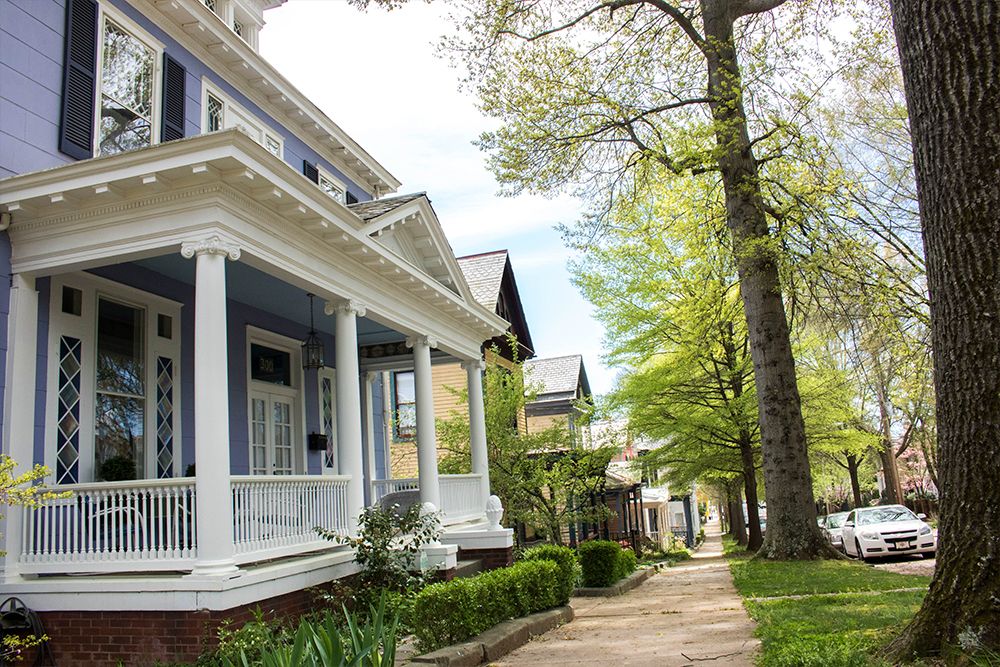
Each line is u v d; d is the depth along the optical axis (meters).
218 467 7.40
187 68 11.50
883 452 32.38
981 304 4.61
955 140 4.76
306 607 8.52
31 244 8.30
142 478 9.86
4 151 8.22
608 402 22.91
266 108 13.65
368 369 15.85
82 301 9.27
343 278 10.23
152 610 7.20
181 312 10.88
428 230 12.45
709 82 15.16
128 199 7.96
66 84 9.02
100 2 9.73
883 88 16.91
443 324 13.67
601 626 8.89
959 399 4.68
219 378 7.60
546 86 14.52
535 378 35.03
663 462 23.92
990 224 4.61
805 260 14.41
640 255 20.98
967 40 4.75
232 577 7.24
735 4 14.52
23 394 8.09
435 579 10.84
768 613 7.72
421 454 12.53
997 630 4.33
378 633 4.67
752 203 14.77
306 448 13.60
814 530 14.45
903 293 16.38
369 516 9.73
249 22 14.95
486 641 7.18
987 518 4.53
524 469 19.73
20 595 7.54
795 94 14.49
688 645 6.69
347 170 16.47
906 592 8.70
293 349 13.63
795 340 22.11
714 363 21.89
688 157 14.37
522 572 9.15
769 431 14.87
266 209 8.52
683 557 30.09
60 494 6.98
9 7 8.47
